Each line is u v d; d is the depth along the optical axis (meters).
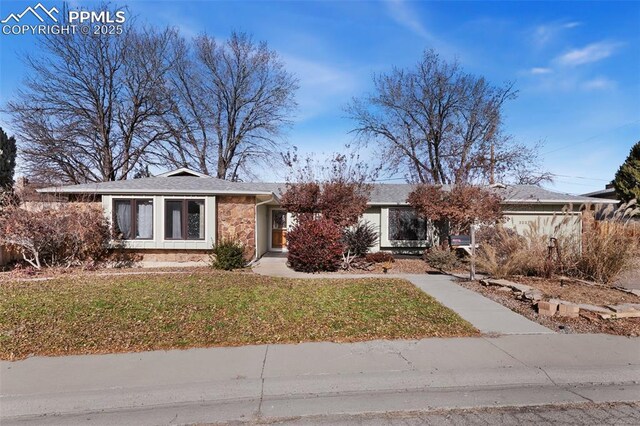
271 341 5.18
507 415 3.45
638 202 19.47
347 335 5.41
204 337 5.30
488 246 9.98
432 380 4.08
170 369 4.30
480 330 5.65
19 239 10.96
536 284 8.61
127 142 24.66
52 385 3.92
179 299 7.07
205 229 13.09
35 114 21.77
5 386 3.90
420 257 16.00
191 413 3.49
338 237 12.03
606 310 6.29
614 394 3.85
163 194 12.98
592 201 16.00
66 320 5.84
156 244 12.95
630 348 4.93
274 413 3.48
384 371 4.25
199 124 27.67
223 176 29.19
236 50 27.91
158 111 24.70
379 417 3.41
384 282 9.34
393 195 17.84
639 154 21.08
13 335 5.25
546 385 4.04
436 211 14.04
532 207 16.61
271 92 29.03
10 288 8.14
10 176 19.48
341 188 12.95
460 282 9.45
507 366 4.38
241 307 6.66
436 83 26.48
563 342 5.14
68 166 22.88
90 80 22.89
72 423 3.32
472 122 26.28
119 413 3.49
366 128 28.48
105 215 12.82
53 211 11.48
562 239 9.62
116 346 4.96
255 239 14.09
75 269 11.45
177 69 26.08
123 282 8.83
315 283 9.18
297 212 13.03
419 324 5.90
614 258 8.80
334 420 3.37
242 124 29.30
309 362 4.50
